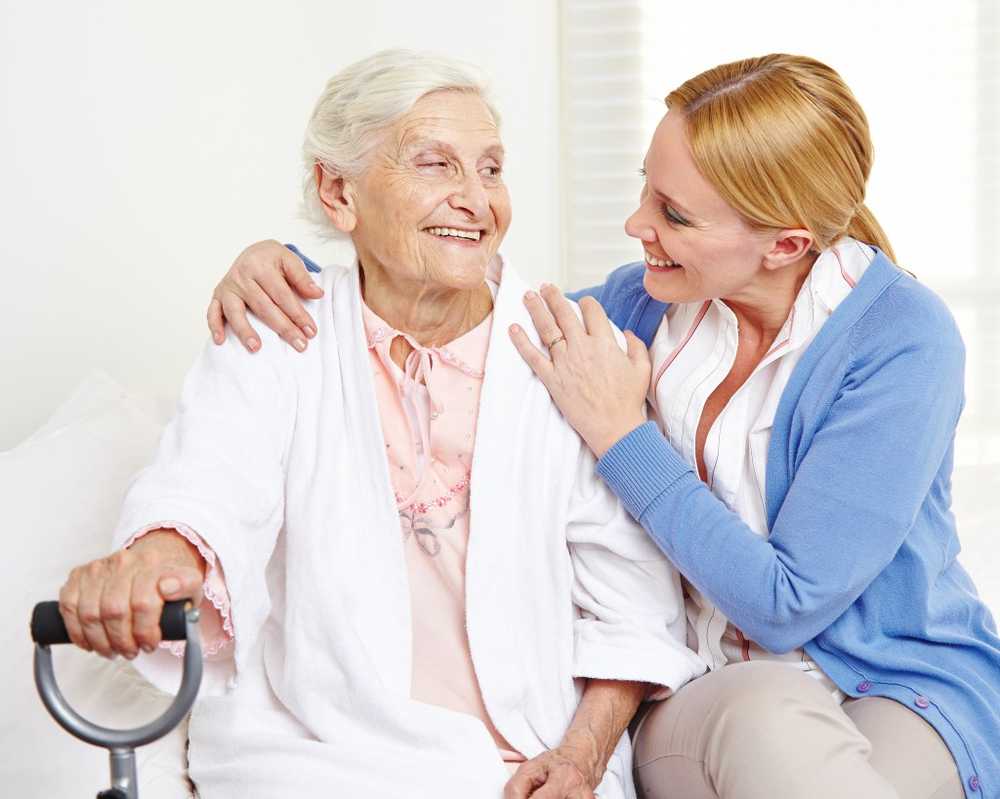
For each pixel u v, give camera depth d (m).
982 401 3.81
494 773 1.61
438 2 3.56
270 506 1.65
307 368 1.75
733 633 1.84
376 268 1.78
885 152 3.82
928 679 1.74
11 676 1.64
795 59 1.77
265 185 3.05
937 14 3.75
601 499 1.78
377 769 1.58
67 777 1.62
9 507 1.80
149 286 2.68
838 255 1.83
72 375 2.48
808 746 1.53
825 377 1.77
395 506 1.70
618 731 1.71
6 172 2.34
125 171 2.61
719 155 1.70
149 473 1.59
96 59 2.54
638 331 1.99
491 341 1.78
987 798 1.68
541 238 3.81
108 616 1.28
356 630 1.66
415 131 1.67
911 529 1.80
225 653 1.64
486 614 1.70
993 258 3.80
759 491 1.81
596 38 3.78
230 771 1.62
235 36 2.93
